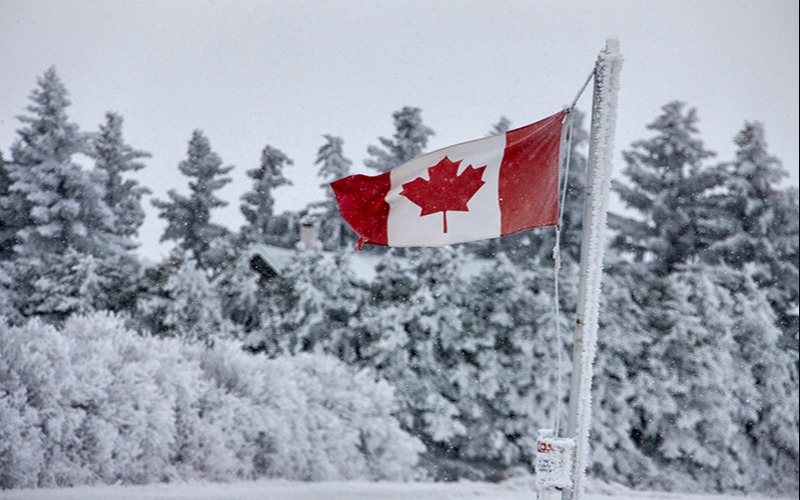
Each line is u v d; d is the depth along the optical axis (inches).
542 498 896.3
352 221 1006.4
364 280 4790.8
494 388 4239.7
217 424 2945.4
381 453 3503.9
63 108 6633.9
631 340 4471.0
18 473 2460.6
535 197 967.0
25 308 5221.5
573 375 858.1
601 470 4308.6
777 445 4662.9
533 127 971.3
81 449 2637.8
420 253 4532.5
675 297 4667.8
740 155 6353.3
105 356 2770.7
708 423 4453.7
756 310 4830.2
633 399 4478.3
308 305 4414.4
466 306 4419.3
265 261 5044.3
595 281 853.8
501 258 4517.7
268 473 3061.0
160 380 2891.2
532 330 4382.4
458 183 984.9
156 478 2723.9
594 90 864.3
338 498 2787.9
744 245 6048.2
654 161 6471.5
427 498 3061.0
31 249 6127.0
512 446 4227.4
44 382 2578.7
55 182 6358.3
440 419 4138.8
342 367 3597.4
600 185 855.1
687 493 4291.3
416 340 4311.0
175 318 4382.4
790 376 4884.4
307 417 3280.0
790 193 6343.5
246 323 4736.7
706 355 4478.3
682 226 6200.8
